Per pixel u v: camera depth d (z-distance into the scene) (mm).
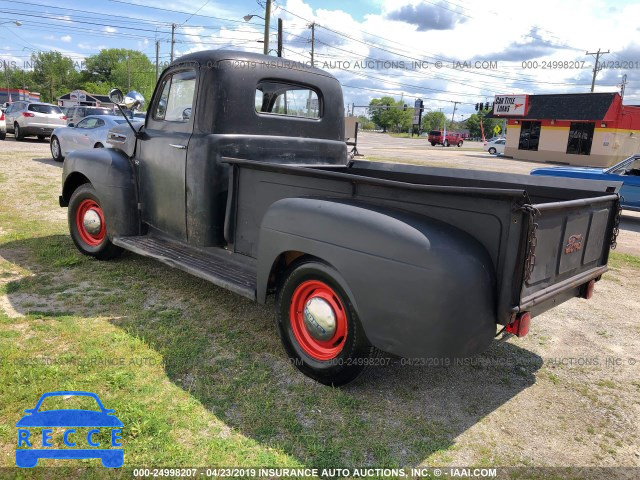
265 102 4137
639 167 10039
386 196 2836
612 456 2633
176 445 2498
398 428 2758
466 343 2463
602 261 3447
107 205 4680
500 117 34500
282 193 3367
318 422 2758
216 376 3141
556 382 3357
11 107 19766
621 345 3990
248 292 3355
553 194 3730
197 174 3818
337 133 4781
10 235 5980
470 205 2549
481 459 2555
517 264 2441
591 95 30656
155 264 5184
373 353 2879
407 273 2506
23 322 3703
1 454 2381
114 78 105438
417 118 89375
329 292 2971
